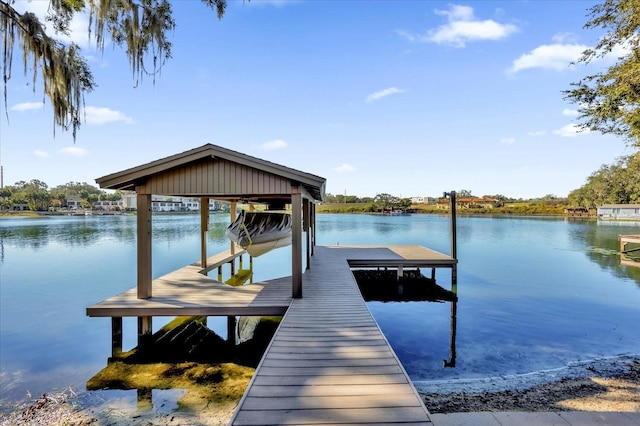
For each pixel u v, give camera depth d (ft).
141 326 20.72
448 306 31.35
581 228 120.57
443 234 103.09
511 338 23.13
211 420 13.41
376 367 11.94
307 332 15.62
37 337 23.97
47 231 114.83
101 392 15.85
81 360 19.83
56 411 14.21
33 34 15.10
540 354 20.45
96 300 35.29
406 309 30.55
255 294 22.88
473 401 15.10
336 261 37.04
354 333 15.51
